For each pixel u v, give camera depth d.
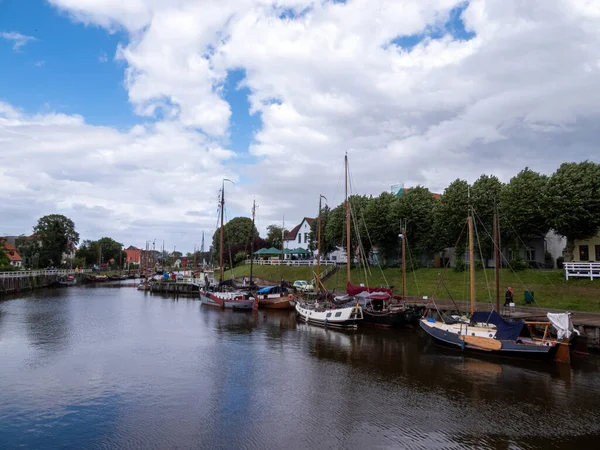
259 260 92.00
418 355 26.84
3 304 57.03
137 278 133.62
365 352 27.75
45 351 28.12
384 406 18.00
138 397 19.14
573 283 38.22
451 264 56.53
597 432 15.37
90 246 155.12
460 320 29.95
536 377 21.81
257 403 18.38
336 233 69.31
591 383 20.78
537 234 47.78
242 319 43.56
